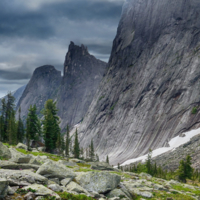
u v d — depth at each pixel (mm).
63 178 20422
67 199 15242
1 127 82125
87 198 16578
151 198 24141
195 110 163500
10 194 13250
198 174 90438
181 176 84250
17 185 15031
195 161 107688
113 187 21594
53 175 20094
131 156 161000
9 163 21328
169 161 119938
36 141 83250
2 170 17594
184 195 27891
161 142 160750
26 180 16312
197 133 148750
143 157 150750
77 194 17047
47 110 80250
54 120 84000
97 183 20812
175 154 127000
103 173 21922
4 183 12695
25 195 13461
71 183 19281
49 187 16375
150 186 30688
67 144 87438
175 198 25422
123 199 19859
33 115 78562
